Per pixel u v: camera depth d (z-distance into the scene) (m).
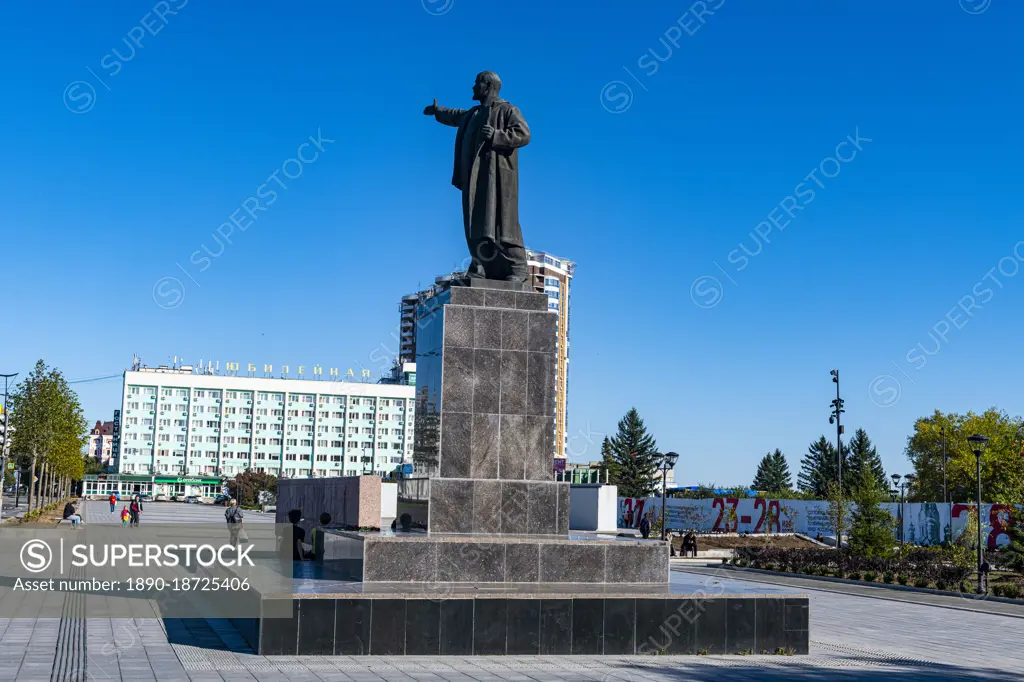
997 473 74.88
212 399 139.75
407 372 147.50
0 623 16.72
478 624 14.09
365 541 15.30
